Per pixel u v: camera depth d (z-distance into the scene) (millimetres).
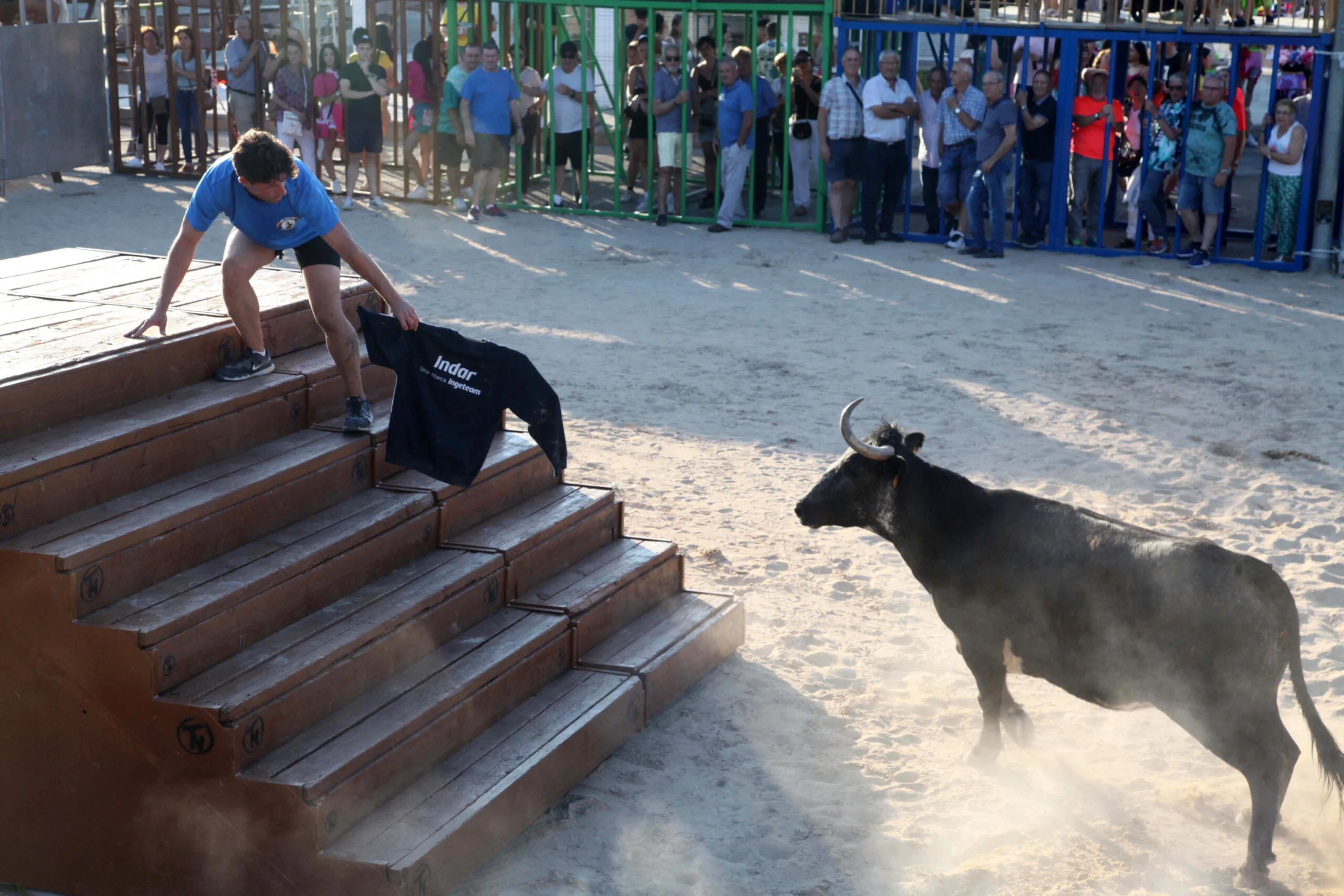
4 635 4594
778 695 6344
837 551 8055
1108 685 5133
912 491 5523
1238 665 4719
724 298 14266
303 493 5562
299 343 6473
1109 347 12555
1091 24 15930
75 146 19844
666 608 6742
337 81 18375
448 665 5426
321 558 5262
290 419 5957
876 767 5715
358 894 4504
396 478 6105
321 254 5707
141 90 20016
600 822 5262
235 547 5234
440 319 13117
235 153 5266
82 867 4832
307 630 5098
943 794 5504
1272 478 9211
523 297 14125
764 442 9859
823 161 17406
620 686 5836
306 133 18453
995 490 5535
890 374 11602
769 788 5531
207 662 4754
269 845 4562
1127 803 5449
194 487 5215
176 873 4723
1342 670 6562
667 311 13672
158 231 16719
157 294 6492
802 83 18297
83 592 4551
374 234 17109
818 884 4867
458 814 4797
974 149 16391
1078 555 5117
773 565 7809
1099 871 4934
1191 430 10227
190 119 20125
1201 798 5453
